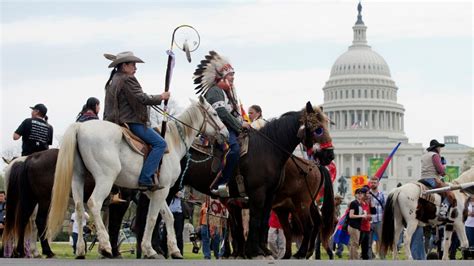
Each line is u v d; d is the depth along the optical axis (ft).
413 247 84.17
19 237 57.88
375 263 43.78
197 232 115.55
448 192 74.54
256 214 59.11
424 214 74.23
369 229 87.10
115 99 50.57
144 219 60.08
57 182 46.98
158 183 51.34
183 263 42.16
